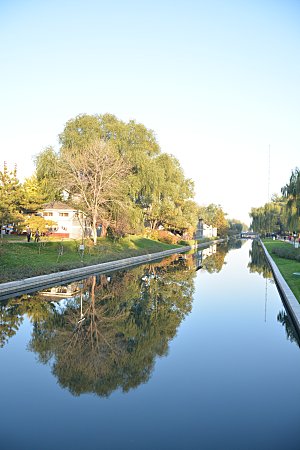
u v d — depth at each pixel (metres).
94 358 10.21
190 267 35.62
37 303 17.31
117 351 10.81
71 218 45.72
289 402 7.69
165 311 16.19
